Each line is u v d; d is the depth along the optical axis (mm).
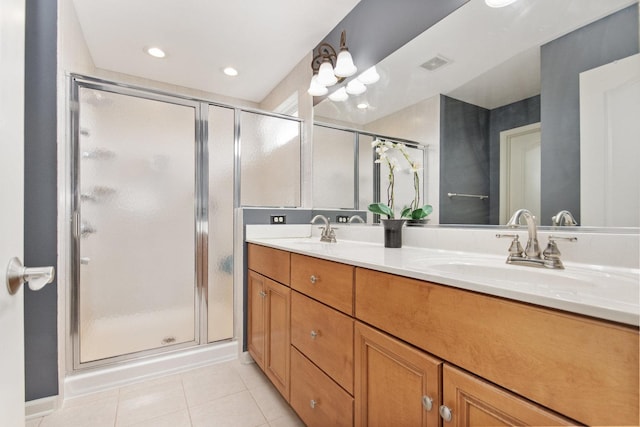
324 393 1102
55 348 1454
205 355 1914
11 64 524
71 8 1746
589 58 915
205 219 1983
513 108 1111
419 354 729
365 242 1739
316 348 1162
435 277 696
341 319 1021
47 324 1442
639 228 812
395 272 810
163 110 1883
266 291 1631
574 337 477
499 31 1165
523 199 1073
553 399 499
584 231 915
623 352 427
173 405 1499
